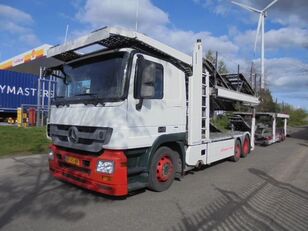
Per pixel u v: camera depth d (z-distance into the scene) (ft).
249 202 20.44
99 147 18.13
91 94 19.29
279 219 17.34
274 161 39.32
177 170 23.81
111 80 18.75
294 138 85.87
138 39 19.49
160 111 21.02
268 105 108.17
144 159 20.22
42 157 35.37
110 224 16.01
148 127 19.92
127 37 19.04
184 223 16.38
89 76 20.06
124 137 17.94
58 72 22.57
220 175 29.04
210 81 31.48
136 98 18.72
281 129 72.90
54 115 21.99
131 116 18.52
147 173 20.47
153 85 19.60
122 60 18.65
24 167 29.84
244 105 44.34
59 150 21.25
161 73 21.40
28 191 21.61
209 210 18.57
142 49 20.52
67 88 21.49
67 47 21.20
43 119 66.59
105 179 17.79
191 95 25.20
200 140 26.91
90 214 17.38
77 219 16.60
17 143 42.01
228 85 38.68
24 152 37.93
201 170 31.45
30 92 82.12
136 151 19.42
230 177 28.25
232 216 17.63
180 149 23.82
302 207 19.65
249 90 44.57
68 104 20.61
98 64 19.84
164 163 21.95
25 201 19.40
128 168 19.33
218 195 21.91
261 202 20.56
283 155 46.16
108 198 20.30
